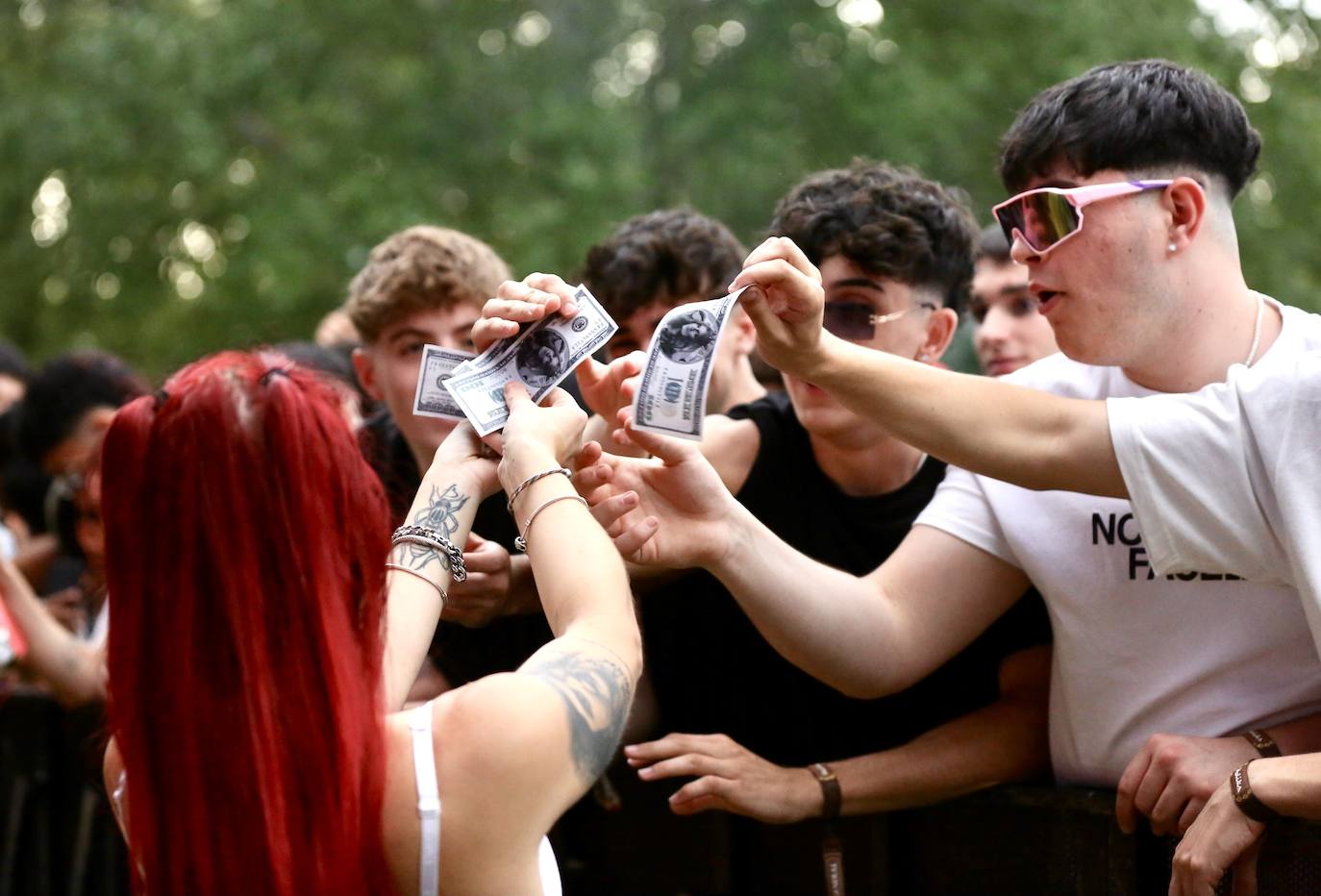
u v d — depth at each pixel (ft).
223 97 53.47
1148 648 8.50
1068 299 8.16
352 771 5.99
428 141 52.75
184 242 56.29
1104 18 51.29
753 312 7.56
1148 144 8.02
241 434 6.29
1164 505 7.72
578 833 11.30
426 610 6.90
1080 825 8.68
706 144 53.98
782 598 8.41
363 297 12.00
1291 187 52.60
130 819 6.22
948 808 9.45
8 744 15.17
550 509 6.77
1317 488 7.42
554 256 48.11
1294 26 54.80
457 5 55.26
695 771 8.95
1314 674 8.24
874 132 50.93
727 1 55.62
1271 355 8.13
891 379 7.76
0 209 55.72
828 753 10.03
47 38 56.54
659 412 7.54
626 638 6.48
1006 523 8.87
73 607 15.26
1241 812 7.54
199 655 6.15
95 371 17.11
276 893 5.93
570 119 51.88
